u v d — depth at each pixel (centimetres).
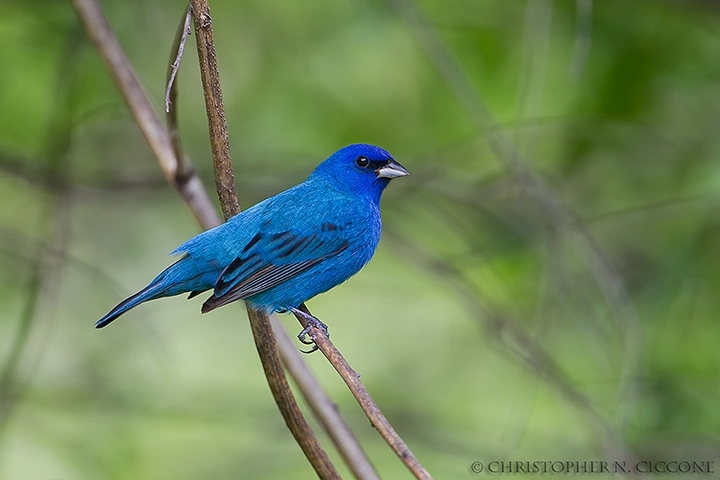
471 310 1240
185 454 1379
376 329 1480
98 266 1428
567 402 1110
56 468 1252
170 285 904
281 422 1398
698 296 1215
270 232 929
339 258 970
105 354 1352
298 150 1320
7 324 1299
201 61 654
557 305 1198
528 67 1052
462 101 1117
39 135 1241
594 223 1275
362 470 801
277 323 826
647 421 1165
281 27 1344
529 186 1131
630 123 1223
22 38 1244
